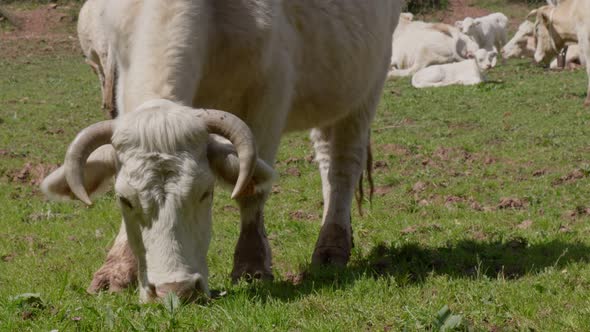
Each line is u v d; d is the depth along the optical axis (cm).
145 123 580
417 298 658
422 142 1723
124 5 704
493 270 775
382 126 1984
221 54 724
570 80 2705
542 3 5491
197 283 595
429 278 729
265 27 736
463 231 983
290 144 1745
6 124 2064
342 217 925
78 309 640
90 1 2302
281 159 1584
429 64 3158
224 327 586
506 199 1183
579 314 597
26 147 1734
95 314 619
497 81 2747
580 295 654
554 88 2502
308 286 727
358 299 655
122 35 704
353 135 995
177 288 582
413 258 819
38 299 659
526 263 796
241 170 583
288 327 594
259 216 785
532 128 1869
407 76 3133
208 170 592
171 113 589
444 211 1144
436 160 1562
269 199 1278
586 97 2227
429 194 1280
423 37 3194
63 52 4272
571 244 877
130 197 580
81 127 2045
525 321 590
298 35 816
